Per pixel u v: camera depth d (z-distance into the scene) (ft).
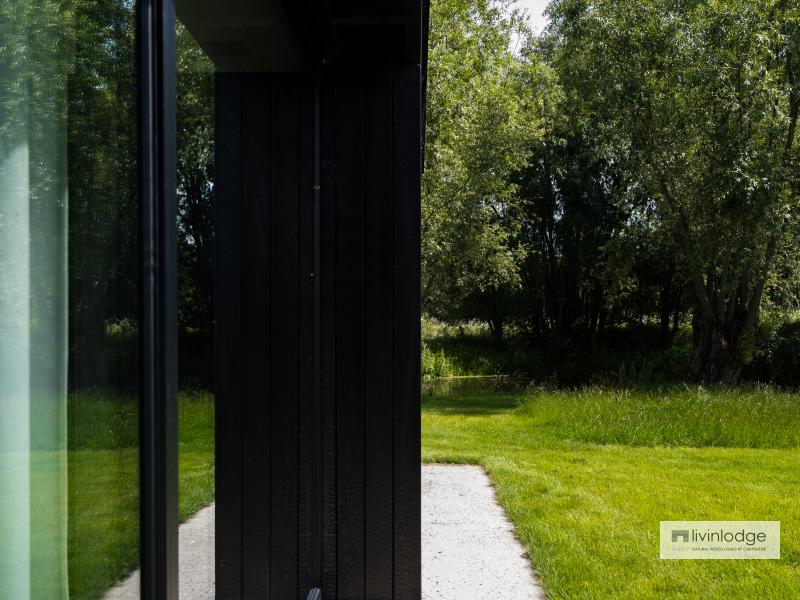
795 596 12.28
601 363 66.13
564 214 68.39
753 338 51.03
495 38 53.31
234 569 6.45
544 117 56.54
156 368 3.53
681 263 55.31
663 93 48.06
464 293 57.21
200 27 5.21
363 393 9.75
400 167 9.70
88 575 2.99
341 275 9.73
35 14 2.63
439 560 13.67
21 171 2.54
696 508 18.02
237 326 6.68
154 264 3.53
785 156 47.83
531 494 18.84
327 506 9.78
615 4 48.83
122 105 3.30
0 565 2.42
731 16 45.14
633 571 13.43
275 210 8.10
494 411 36.88
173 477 3.67
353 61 9.68
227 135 6.23
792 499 18.97
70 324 2.87
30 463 2.60
